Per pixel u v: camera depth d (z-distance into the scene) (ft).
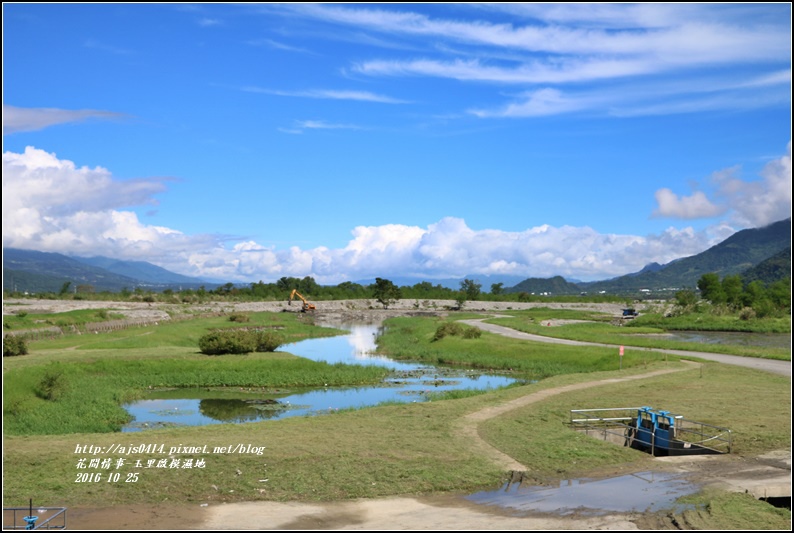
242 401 116.37
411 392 125.80
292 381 135.23
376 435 74.54
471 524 47.42
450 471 60.49
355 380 138.00
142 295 414.00
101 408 103.24
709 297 423.64
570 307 493.36
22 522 47.29
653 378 122.93
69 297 371.76
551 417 86.48
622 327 283.38
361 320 381.40
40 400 104.12
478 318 354.54
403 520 48.37
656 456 69.51
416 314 424.46
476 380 143.13
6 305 260.42
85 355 146.92
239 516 49.03
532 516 49.47
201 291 456.04
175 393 124.36
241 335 165.99
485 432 77.10
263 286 540.11
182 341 203.10
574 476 60.80
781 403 96.78
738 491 55.83
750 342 228.63
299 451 66.54
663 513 50.11
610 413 90.12
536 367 159.33
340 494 54.29
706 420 84.38
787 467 64.18
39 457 63.00
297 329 282.15
